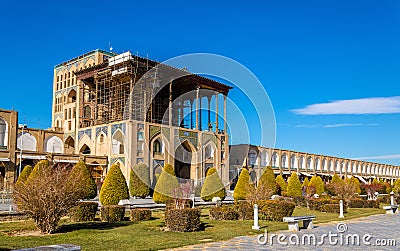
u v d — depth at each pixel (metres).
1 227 11.45
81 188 12.12
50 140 37.09
